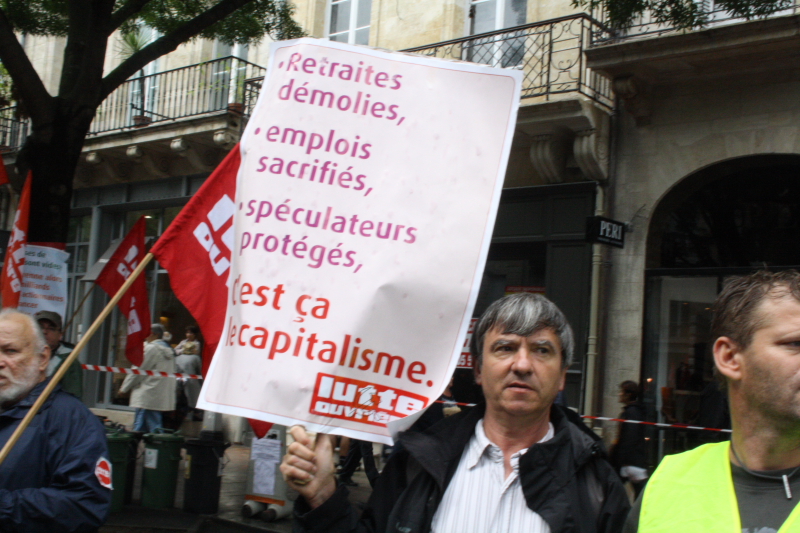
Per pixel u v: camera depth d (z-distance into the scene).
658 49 9.24
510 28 10.51
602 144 10.25
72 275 16.69
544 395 2.12
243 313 2.51
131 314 7.19
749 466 1.62
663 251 10.19
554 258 10.64
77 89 7.84
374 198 2.52
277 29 11.00
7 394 2.87
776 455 1.58
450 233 2.47
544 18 11.04
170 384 11.88
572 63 10.61
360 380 2.40
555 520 1.99
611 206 10.30
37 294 7.36
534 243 11.00
